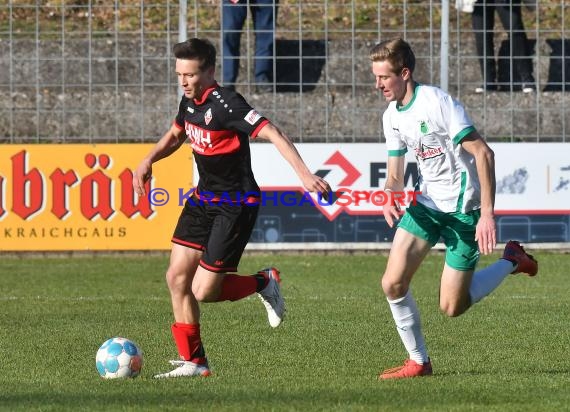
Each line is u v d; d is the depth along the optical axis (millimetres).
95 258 50156
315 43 58906
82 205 50125
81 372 25172
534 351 28125
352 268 46531
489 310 35688
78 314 35156
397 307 24016
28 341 29922
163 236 50219
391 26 62969
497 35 59406
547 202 49875
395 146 24172
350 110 53938
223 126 23688
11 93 51344
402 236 23953
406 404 20438
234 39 52938
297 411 19781
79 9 63531
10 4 51375
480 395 21438
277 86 57594
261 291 26547
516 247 26156
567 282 42844
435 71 59156
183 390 22234
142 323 33281
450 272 24109
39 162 49969
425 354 24375
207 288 24250
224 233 24141
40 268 47125
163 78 58688
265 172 49750
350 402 20672
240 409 19969
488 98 54406
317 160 49719
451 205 23531
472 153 22688
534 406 20266
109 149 49938
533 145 49719
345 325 32719
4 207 50062
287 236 50031
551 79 58125
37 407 20406
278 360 26891
